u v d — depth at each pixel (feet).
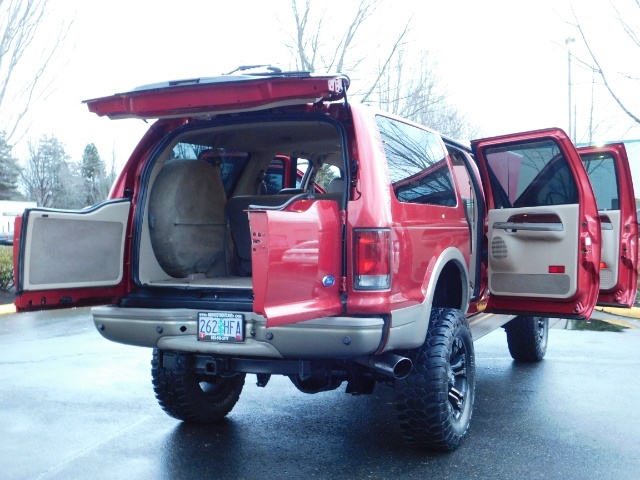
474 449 14.57
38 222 12.78
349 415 17.42
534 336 22.59
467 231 16.63
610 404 18.07
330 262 12.17
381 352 12.50
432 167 15.56
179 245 14.94
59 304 13.38
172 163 15.23
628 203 20.95
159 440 15.38
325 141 17.72
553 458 13.96
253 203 16.14
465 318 15.14
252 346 12.48
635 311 36.24
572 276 17.65
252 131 15.98
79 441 15.30
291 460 14.03
